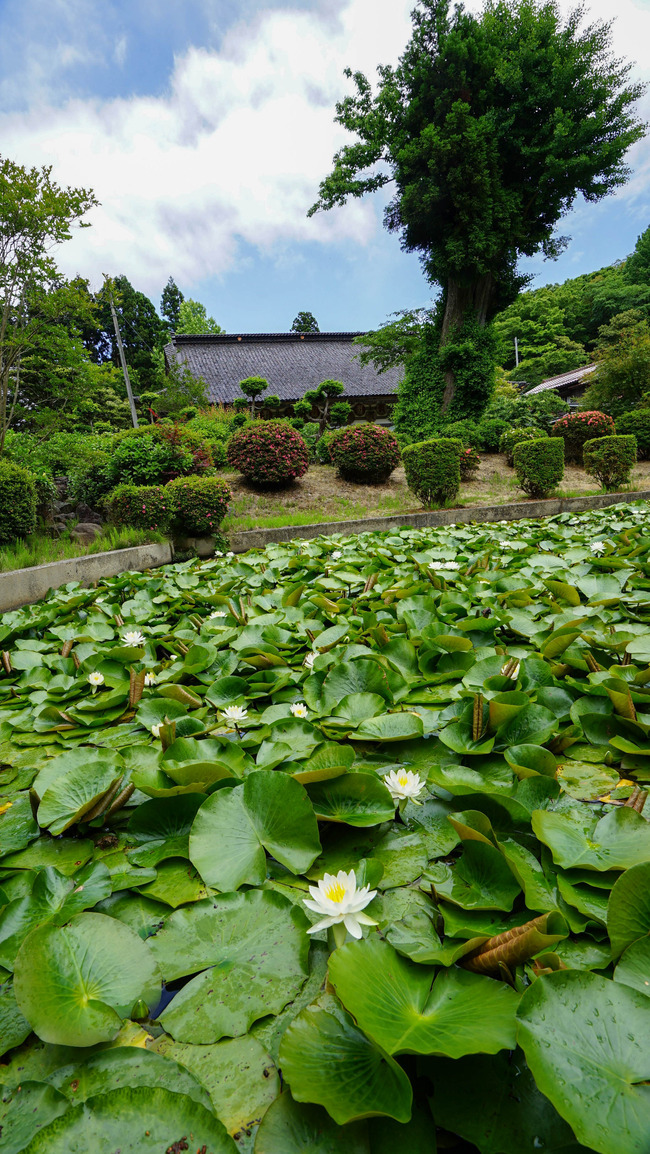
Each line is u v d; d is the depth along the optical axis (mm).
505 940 796
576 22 13172
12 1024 810
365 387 26000
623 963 787
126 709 2068
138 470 7477
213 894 1061
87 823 1319
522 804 1266
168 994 867
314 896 845
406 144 13414
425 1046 634
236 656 2426
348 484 10930
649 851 1005
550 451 9531
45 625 3281
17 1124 644
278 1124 633
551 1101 582
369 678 1972
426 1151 612
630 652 1963
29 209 6062
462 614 2873
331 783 1341
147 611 3617
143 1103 633
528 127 13594
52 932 895
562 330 39156
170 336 34688
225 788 1263
